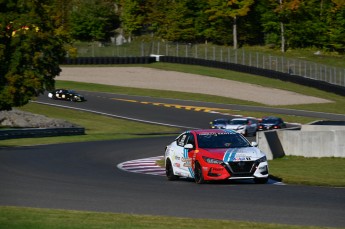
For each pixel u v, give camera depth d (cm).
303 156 9006
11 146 10706
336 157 8819
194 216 4044
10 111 17150
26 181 5994
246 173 5769
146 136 14625
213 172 5781
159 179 6469
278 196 4953
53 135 13475
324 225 3719
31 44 15188
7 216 3888
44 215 3928
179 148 6297
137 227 3544
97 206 4469
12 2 15062
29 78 15362
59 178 6312
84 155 9275
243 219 3925
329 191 5303
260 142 8769
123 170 7450
